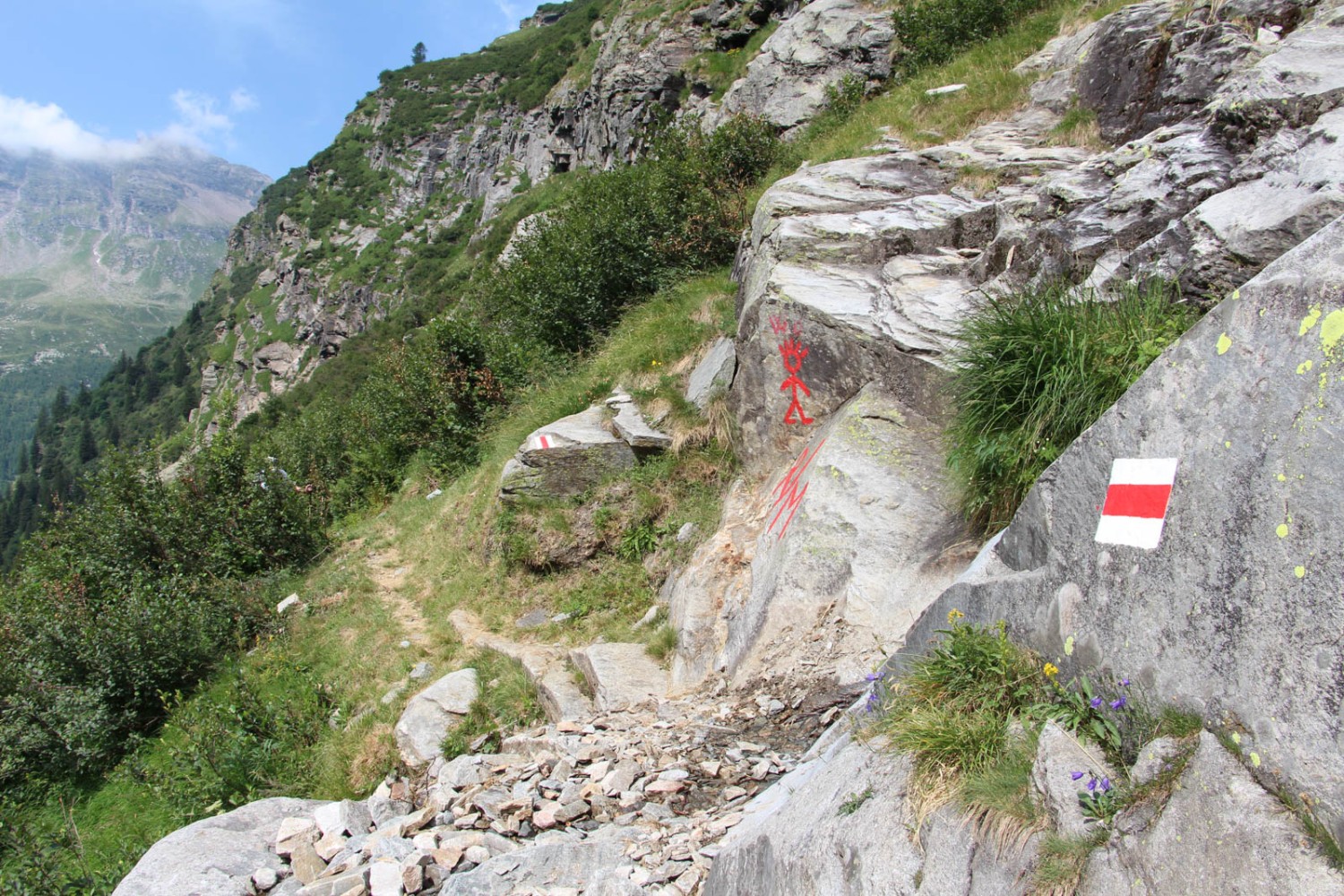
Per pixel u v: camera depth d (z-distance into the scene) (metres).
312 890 4.36
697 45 31.69
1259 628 2.08
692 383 10.23
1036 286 6.06
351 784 7.44
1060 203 6.79
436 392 15.55
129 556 14.09
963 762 2.76
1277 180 4.41
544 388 14.04
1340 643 1.86
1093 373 4.65
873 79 16.25
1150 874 2.04
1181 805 2.06
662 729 5.74
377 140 131.12
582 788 5.10
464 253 87.50
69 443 151.25
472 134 118.25
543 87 87.00
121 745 10.45
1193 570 2.32
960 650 3.16
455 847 4.56
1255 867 1.82
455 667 8.81
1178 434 2.49
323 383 75.19
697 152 15.08
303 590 12.84
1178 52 8.19
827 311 7.40
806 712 5.48
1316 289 2.15
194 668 11.31
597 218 15.25
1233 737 2.05
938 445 6.40
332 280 107.56
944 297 7.05
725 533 7.68
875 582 5.92
